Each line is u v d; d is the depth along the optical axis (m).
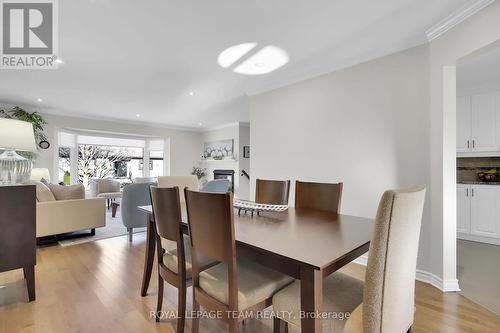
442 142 2.25
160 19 2.12
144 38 2.44
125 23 2.18
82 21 2.15
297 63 3.02
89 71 3.29
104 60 2.94
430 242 2.38
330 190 2.03
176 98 4.57
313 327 0.96
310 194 2.15
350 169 2.93
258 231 1.38
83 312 1.89
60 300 2.05
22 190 2.05
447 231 2.24
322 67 3.12
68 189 3.73
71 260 2.92
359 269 2.68
